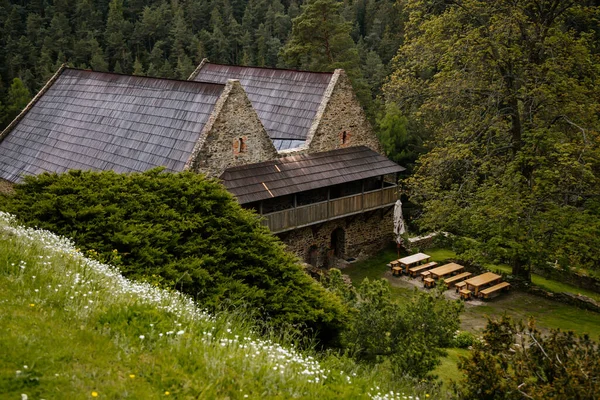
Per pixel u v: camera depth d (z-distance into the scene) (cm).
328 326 1541
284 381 792
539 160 2370
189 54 8494
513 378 940
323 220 2952
